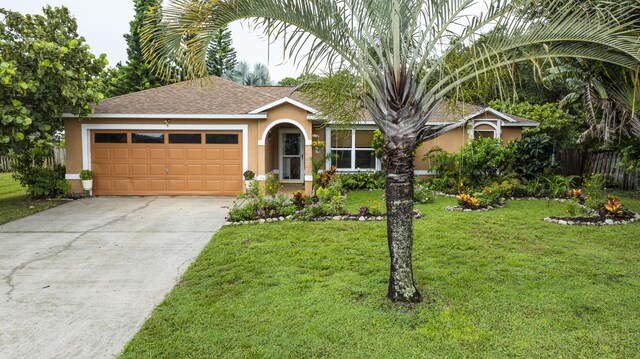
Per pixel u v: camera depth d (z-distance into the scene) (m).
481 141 13.33
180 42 4.14
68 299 4.75
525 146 13.72
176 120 12.98
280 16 4.07
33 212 10.35
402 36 4.23
